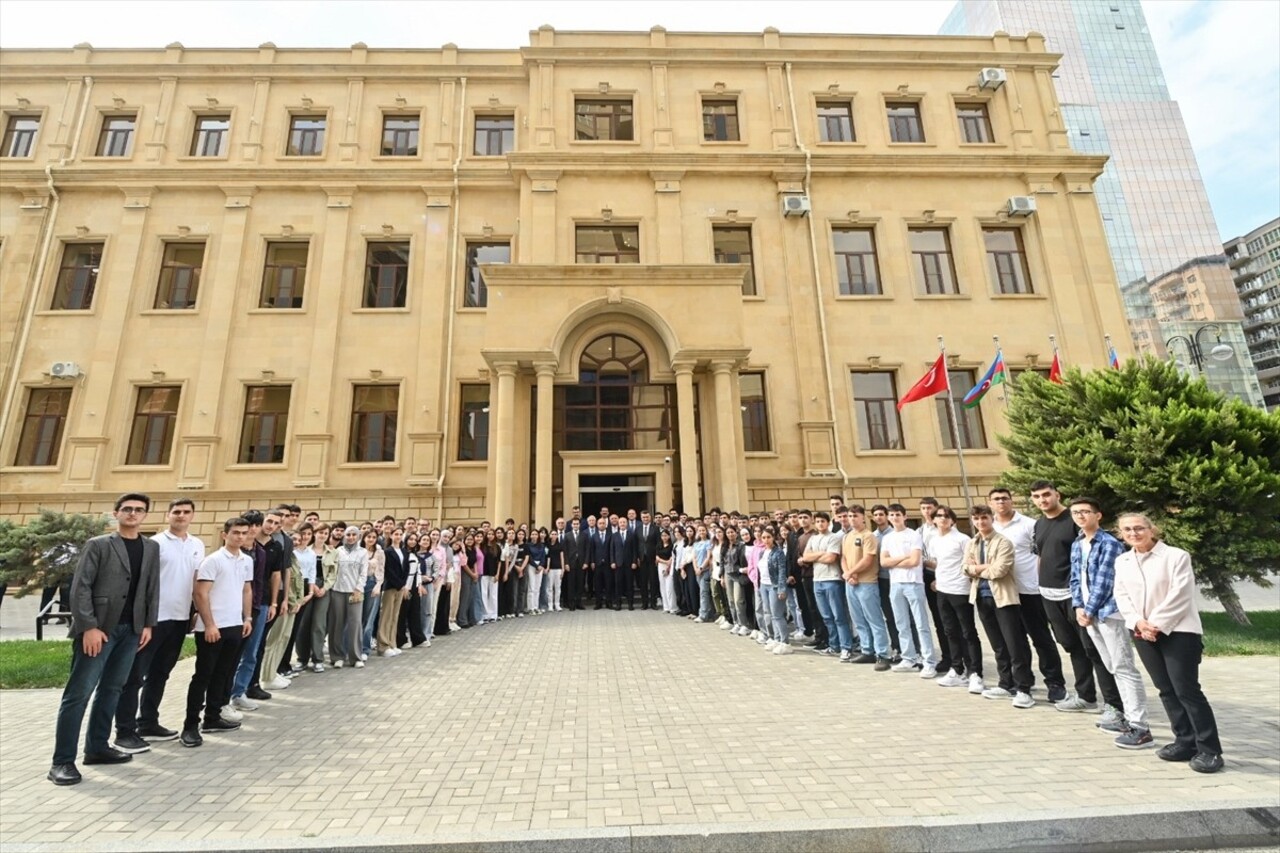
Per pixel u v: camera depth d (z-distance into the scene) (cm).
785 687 736
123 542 563
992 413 2119
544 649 984
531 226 2123
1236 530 1073
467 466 2008
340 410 2041
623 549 1476
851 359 2138
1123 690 544
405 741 572
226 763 530
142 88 2284
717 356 1784
